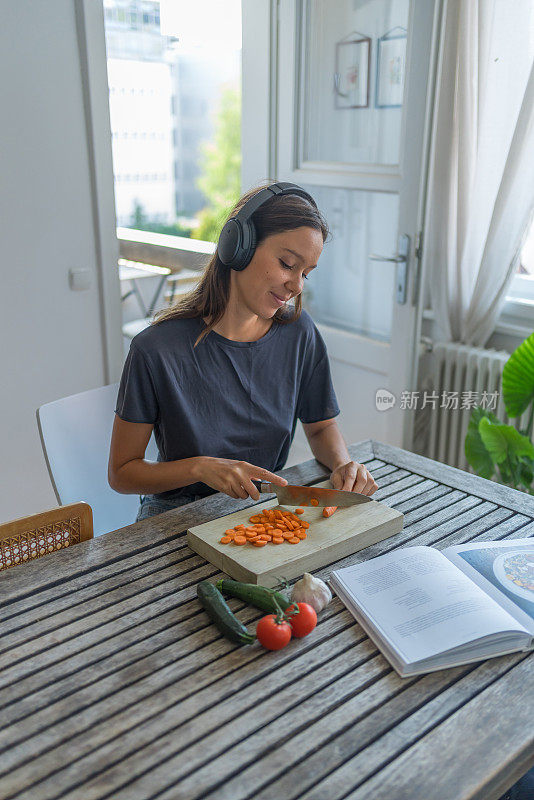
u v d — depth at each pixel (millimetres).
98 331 2432
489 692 801
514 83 2111
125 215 7875
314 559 1027
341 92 2436
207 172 9922
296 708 770
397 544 1107
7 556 1082
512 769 718
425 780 680
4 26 1982
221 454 1375
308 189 2686
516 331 2391
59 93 2129
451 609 901
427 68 2088
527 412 2295
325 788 671
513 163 2121
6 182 2102
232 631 861
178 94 9398
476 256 2348
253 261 1195
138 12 5383
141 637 883
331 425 1518
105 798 658
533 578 994
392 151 2338
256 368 1380
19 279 2205
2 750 711
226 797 660
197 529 1092
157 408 1318
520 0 2025
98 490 1529
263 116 2672
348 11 2322
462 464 2523
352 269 2639
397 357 2484
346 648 872
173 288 4129
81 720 749
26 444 2359
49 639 877
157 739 726
